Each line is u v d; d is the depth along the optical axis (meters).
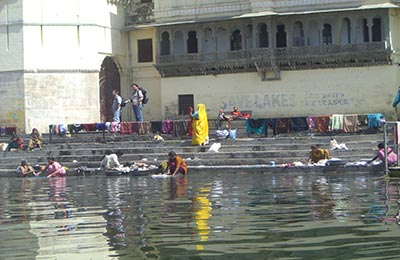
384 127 24.66
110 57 47.81
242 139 34.53
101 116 47.78
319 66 43.88
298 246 11.13
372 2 42.50
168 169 28.58
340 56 43.03
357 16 43.06
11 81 44.47
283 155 31.59
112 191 21.81
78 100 45.34
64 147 36.59
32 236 12.84
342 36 43.72
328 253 10.57
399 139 25.11
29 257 10.93
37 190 23.39
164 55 46.69
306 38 44.06
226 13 45.28
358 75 43.31
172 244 11.59
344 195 17.98
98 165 33.47
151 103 48.22
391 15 42.88
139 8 48.38
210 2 45.66
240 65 44.91
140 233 12.76
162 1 46.88
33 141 36.94
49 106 44.66
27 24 44.28
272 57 43.78
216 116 46.00
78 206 17.52
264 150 33.06
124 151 34.66
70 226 13.89
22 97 44.25
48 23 44.75
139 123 38.28
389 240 11.37
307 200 17.12
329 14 43.38
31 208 17.41
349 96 43.50
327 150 30.52
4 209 17.31
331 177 24.61
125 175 29.42
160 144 35.25
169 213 15.41
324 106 44.00
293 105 44.44
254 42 44.53
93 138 38.56
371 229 12.38
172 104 46.94
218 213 15.14
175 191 20.95
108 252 11.09
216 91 45.94
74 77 45.25
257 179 24.89
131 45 48.59
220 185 22.72
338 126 35.22
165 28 46.75
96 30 45.91
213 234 12.42
